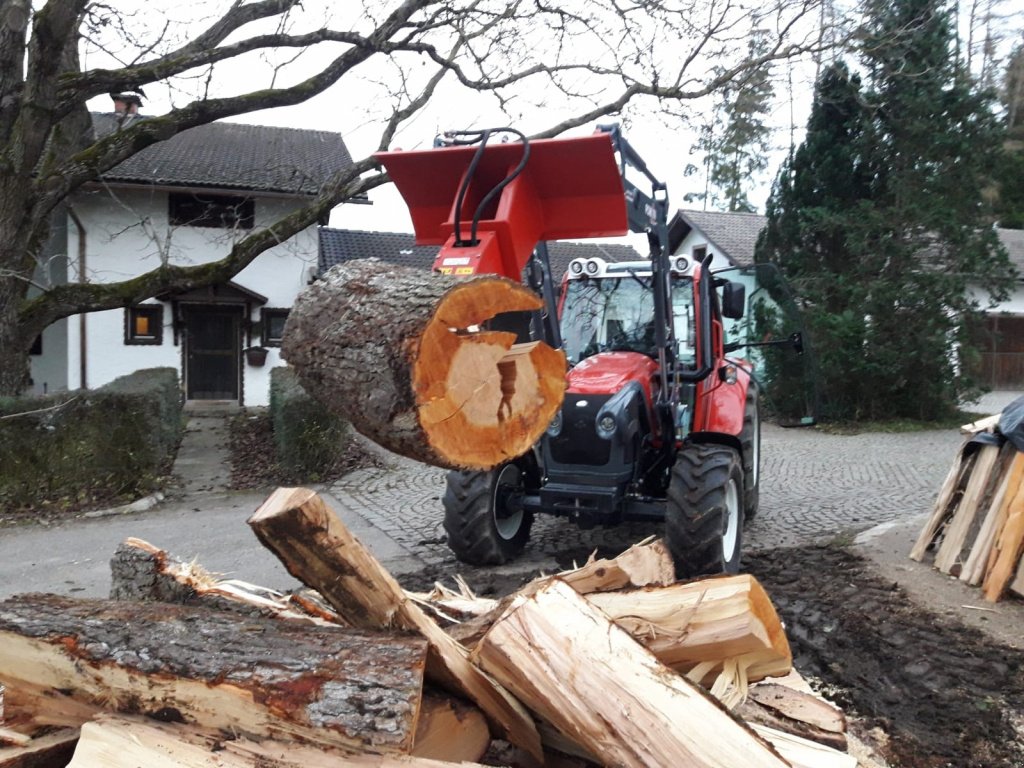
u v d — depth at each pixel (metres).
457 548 5.84
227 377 17.09
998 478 5.54
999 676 4.02
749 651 2.51
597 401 5.38
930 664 4.14
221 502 9.01
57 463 8.78
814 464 10.90
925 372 14.69
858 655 4.30
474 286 2.15
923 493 8.73
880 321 14.57
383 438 2.11
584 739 2.04
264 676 2.06
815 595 5.21
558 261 21.28
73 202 15.95
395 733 1.92
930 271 14.39
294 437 10.06
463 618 3.29
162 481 9.71
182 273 11.14
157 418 9.54
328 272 2.53
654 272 5.16
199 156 18.25
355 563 2.32
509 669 2.12
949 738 3.48
